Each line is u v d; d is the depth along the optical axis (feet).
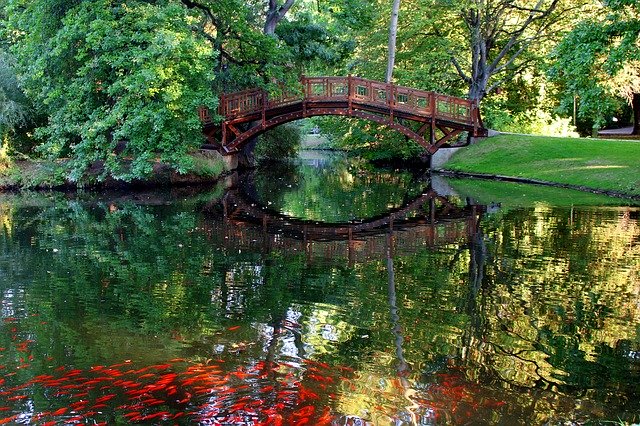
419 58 89.56
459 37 96.07
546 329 21.62
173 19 61.82
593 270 29.55
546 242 36.50
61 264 32.60
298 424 14.74
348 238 40.27
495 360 18.88
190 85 65.72
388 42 88.63
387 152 108.47
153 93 60.23
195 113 65.00
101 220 48.39
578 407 15.83
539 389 16.83
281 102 77.77
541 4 88.53
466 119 83.97
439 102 83.82
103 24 59.36
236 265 32.09
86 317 23.41
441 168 87.56
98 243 38.52
